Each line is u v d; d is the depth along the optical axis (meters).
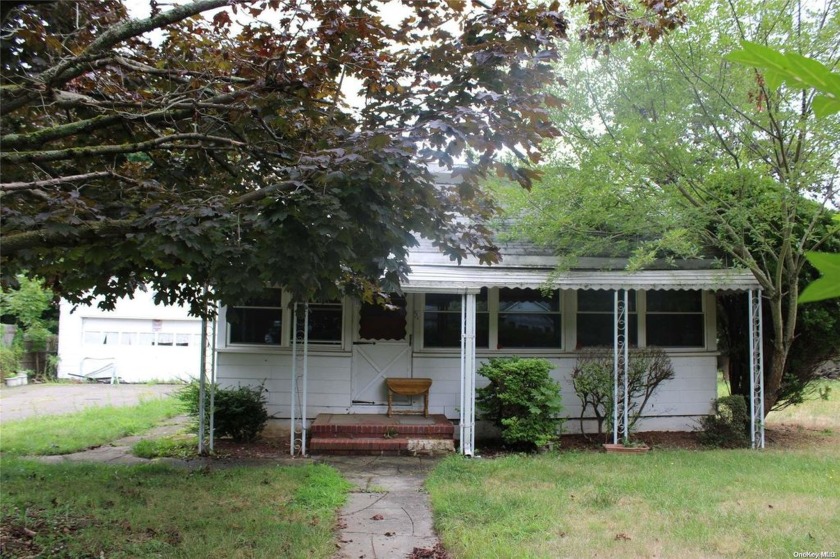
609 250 9.94
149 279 5.20
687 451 9.16
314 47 5.09
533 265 9.88
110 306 5.61
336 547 5.02
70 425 10.91
